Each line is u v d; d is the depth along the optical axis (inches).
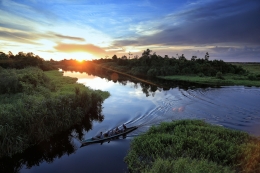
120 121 904.9
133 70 3816.4
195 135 608.1
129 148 629.9
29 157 608.7
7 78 1127.6
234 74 3152.1
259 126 839.7
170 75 3289.9
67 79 2110.0
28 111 653.3
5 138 567.5
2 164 561.3
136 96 1508.4
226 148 529.0
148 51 4377.5
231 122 892.6
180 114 1018.7
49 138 685.9
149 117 967.0
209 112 1053.2
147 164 495.8
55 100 776.3
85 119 919.0
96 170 516.1
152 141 581.3
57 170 535.2
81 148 643.5
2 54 2967.5
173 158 498.9
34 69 2114.9
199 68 3348.9
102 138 692.7
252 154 485.7
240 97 1451.8
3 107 690.8
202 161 446.6
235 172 441.7
